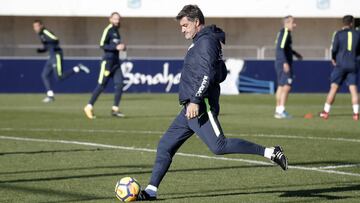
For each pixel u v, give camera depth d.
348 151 19.62
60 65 38.84
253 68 46.00
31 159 17.88
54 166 16.78
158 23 54.44
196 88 12.14
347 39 28.78
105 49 28.86
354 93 29.09
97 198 13.09
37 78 45.06
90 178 15.20
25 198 13.08
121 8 51.19
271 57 54.59
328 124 27.09
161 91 45.66
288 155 18.81
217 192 13.70
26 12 50.62
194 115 12.19
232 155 18.73
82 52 53.47
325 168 16.69
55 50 38.88
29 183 14.61
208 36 12.20
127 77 45.34
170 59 45.66
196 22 12.30
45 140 21.75
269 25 54.75
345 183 14.70
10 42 53.12
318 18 54.78
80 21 53.84
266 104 37.56
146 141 21.64
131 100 39.78
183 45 54.78
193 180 15.02
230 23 54.66
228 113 31.92
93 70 45.25
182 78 12.43
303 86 46.56
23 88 44.94
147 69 45.53
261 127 25.81
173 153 12.99
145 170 16.33
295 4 51.91
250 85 46.06
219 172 16.05
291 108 35.16
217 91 12.55
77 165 16.92
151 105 36.31
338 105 37.47
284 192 13.69
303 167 16.83
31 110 32.91
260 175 15.67
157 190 13.84
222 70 12.50
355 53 28.97
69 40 53.78
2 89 44.72
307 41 55.00
